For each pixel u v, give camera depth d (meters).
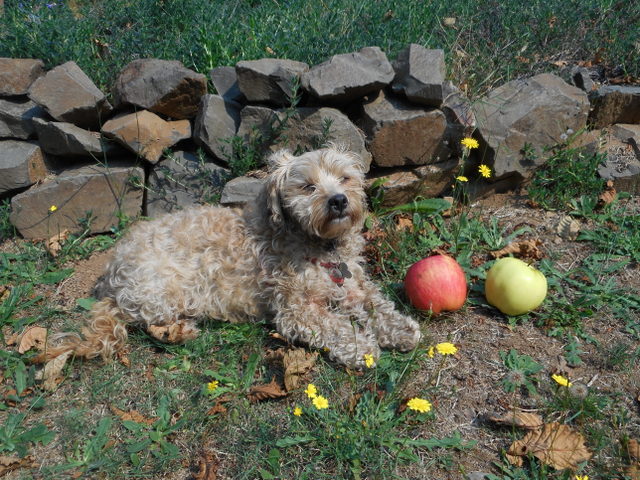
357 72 1.02
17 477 0.69
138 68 1.10
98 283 0.98
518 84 1.13
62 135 1.08
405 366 0.79
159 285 0.87
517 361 0.80
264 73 1.03
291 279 0.87
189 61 1.22
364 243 0.98
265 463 0.69
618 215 1.05
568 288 0.93
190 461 0.70
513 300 0.84
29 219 1.08
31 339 0.86
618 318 0.87
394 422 0.72
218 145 1.09
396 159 1.08
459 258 0.97
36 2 1.32
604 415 0.73
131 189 1.10
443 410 0.75
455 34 1.37
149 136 1.08
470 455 0.70
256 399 0.77
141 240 0.91
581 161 1.11
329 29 1.27
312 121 1.04
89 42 1.27
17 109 1.12
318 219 0.83
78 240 1.07
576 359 0.80
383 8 1.35
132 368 0.84
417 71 1.03
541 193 1.10
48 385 0.80
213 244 0.90
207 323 0.91
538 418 0.72
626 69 1.34
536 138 1.09
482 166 1.02
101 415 0.77
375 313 0.87
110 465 0.69
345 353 0.81
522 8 1.42
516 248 0.99
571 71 1.25
